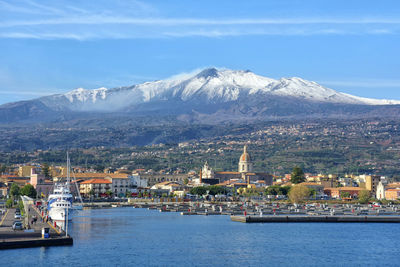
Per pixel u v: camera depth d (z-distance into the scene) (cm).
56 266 18812
